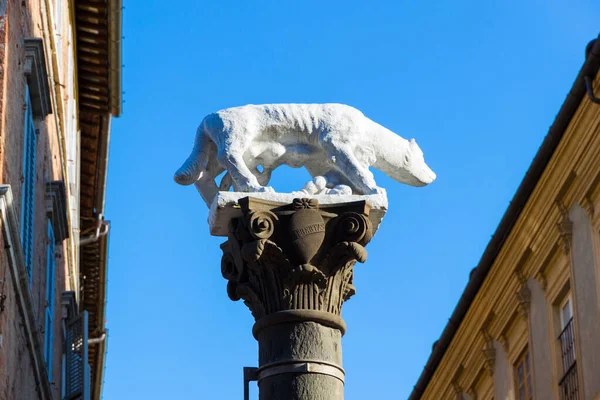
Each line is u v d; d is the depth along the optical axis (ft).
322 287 41.32
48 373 73.10
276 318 40.70
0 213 51.21
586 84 80.33
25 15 60.95
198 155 44.62
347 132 44.34
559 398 91.40
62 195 75.25
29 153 62.44
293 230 41.50
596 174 84.99
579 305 88.48
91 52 99.66
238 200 42.01
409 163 45.73
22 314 59.11
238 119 44.04
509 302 102.27
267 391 40.04
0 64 52.70
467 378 114.73
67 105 92.68
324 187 43.65
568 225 90.27
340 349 41.09
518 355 102.83
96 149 109.70
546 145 88.17
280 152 44.32
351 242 41.57
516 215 96.27
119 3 92.68
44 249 71.72
